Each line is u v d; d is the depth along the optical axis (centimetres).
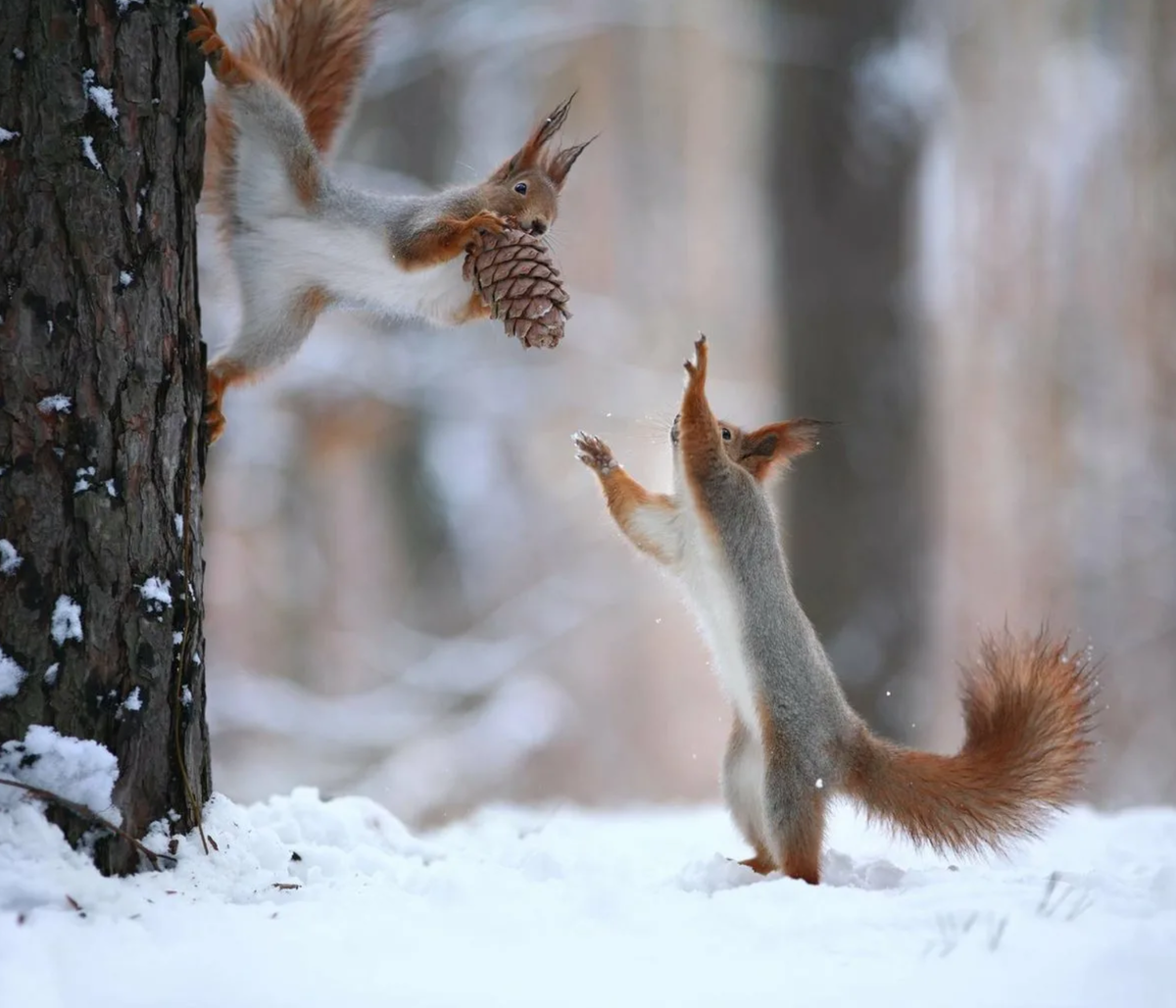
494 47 2253
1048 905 589
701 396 800
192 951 519
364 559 2388
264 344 789
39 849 568
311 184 763
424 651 2114
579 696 2606
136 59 626
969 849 746
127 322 618
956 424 2973
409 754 1998
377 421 2047
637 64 2936
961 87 2947
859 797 749
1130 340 2944
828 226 1559
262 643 2339
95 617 606
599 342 2431
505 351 2198
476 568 2278
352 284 788
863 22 1569
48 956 507
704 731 2941
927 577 1553
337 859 682
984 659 776
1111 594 2809
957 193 2995
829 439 1541
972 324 3045
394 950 530
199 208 785
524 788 2056
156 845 614
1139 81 2917
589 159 2927
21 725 593
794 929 562
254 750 2028
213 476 2080
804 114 1570
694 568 818
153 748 621
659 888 665
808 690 750
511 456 2441
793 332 1570
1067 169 2975
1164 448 2855
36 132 604
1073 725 745
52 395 602
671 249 3048
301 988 488
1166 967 500
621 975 510
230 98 742
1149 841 807
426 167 2109
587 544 2664
